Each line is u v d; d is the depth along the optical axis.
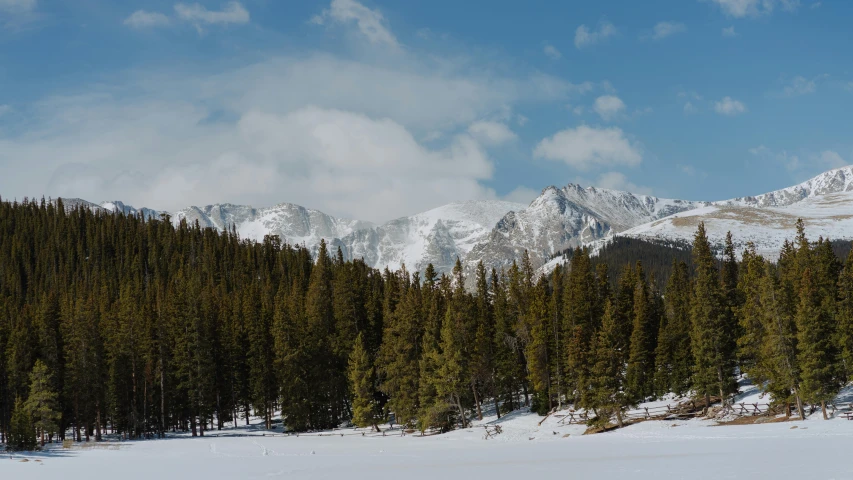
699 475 35.19
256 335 105.94
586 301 96.81
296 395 98.19
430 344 92.38
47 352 101.75
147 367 102.12
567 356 88.25
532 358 90.62
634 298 101.62
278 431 102.69
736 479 32.84
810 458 38.69
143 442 85.19
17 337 100.69
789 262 106.81
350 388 101.38
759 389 78.38
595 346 77.69
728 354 81.12
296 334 101.56
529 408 96.00
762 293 71.31
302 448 72.38
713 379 79.12
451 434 83.88
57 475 49.78
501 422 88.62
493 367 95.94
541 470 42.09
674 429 68.75
